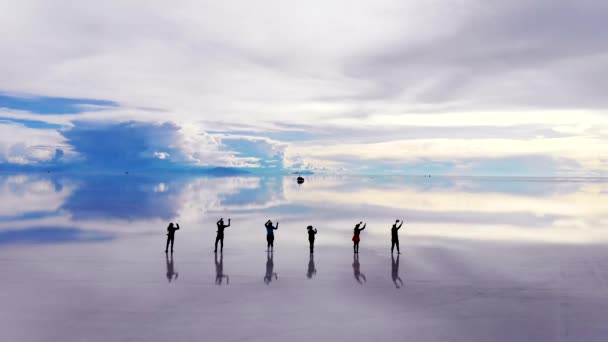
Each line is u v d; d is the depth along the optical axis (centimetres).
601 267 1538
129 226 2595
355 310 1060
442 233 2414
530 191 7825
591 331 927
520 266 1556
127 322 963
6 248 1850
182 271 1452
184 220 2936
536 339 885
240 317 1004
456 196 6078
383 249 1908
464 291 1227
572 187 10275
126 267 1505
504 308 1077
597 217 3250
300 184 11712
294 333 910
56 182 10238
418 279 1366
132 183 10088
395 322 980
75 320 973
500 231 2481
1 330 913
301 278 1373
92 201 4512
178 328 931
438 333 915
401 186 10731
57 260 1608
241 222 2864
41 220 2853
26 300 1113
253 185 9850
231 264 1573
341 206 4250
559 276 1408
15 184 8719
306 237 2258
